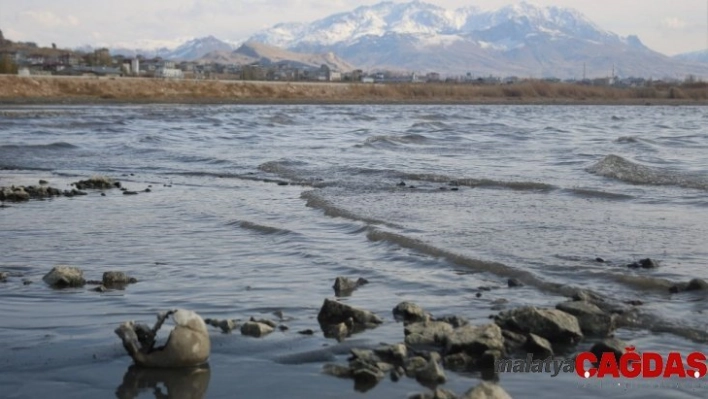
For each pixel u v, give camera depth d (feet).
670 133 154.51
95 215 51.93
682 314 27.86
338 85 461.37
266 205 55.83
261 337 25.57
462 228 44.70
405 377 21.94
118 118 191.31
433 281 33.09
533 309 26.05
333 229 45.60
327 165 84.07
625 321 27.27
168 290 31.91
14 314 28.37
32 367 22.91
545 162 86.28
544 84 569.23
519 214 49.85
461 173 75.10
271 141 124.26
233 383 21.68
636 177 68.44
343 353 23.98
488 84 610.24
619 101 512.22
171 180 73.61
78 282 32.99
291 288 32.24
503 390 19.51
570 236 42.14
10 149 104.01
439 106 394.32
